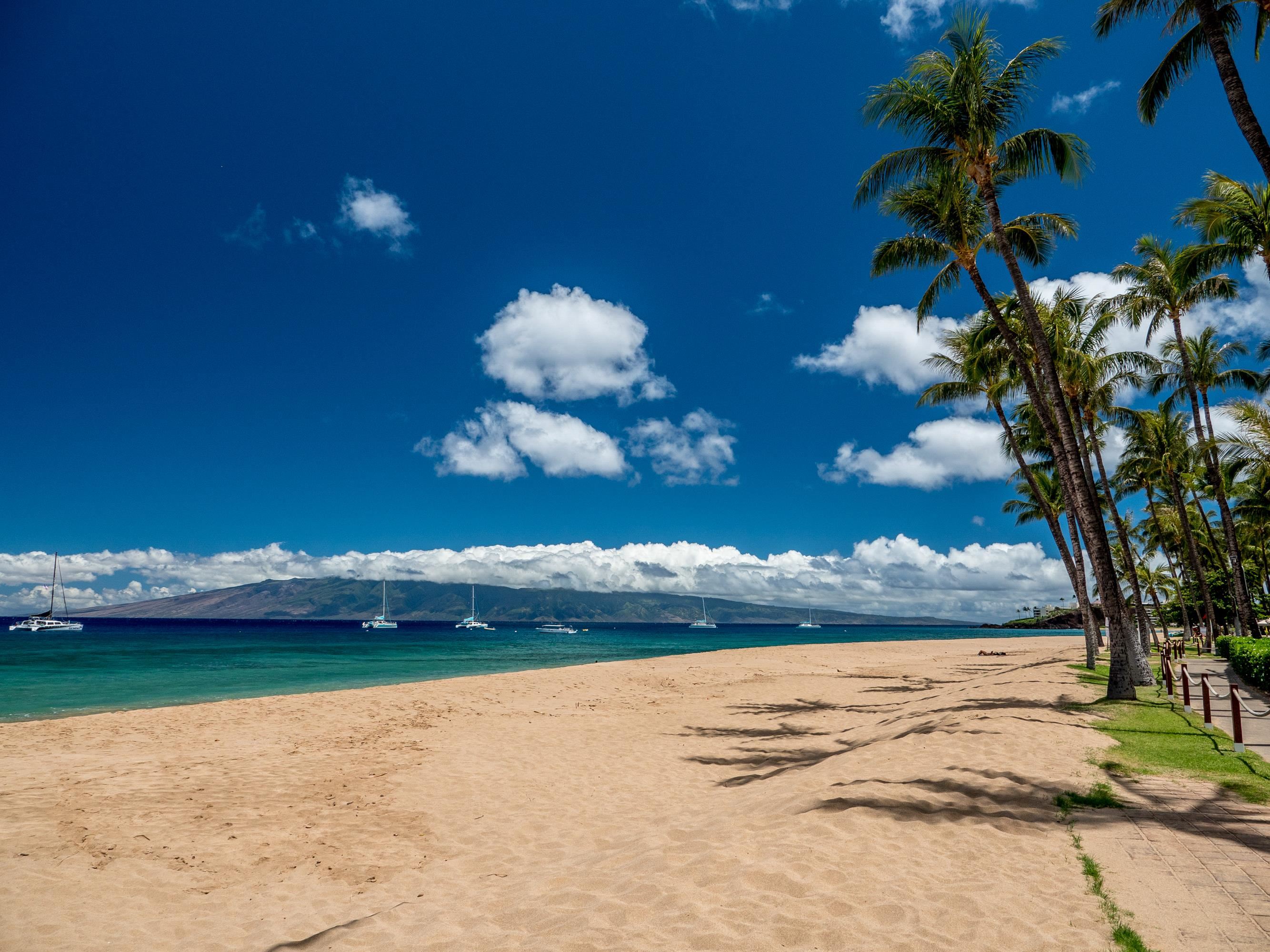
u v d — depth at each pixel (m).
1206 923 4.29
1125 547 26.41
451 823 8.05
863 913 4.44
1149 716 11.65
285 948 4.89
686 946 4.14
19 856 6.86
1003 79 14.72
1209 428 28.39
